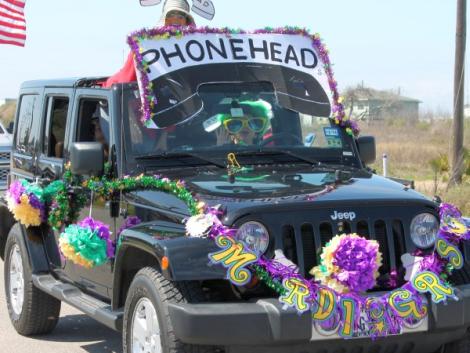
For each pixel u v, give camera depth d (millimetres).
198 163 8344
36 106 10633
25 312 10094
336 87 9297
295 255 6809
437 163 25578
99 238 7988
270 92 9023
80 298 8625
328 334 6430
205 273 6461
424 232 7211
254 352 6535
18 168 11109
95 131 9078
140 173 8117
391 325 6559
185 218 6922
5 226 11141
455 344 7414
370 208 7066
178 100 8555
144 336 7129
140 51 8508
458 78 27594
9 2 19812
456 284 7480
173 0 10539
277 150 8688
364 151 9297
